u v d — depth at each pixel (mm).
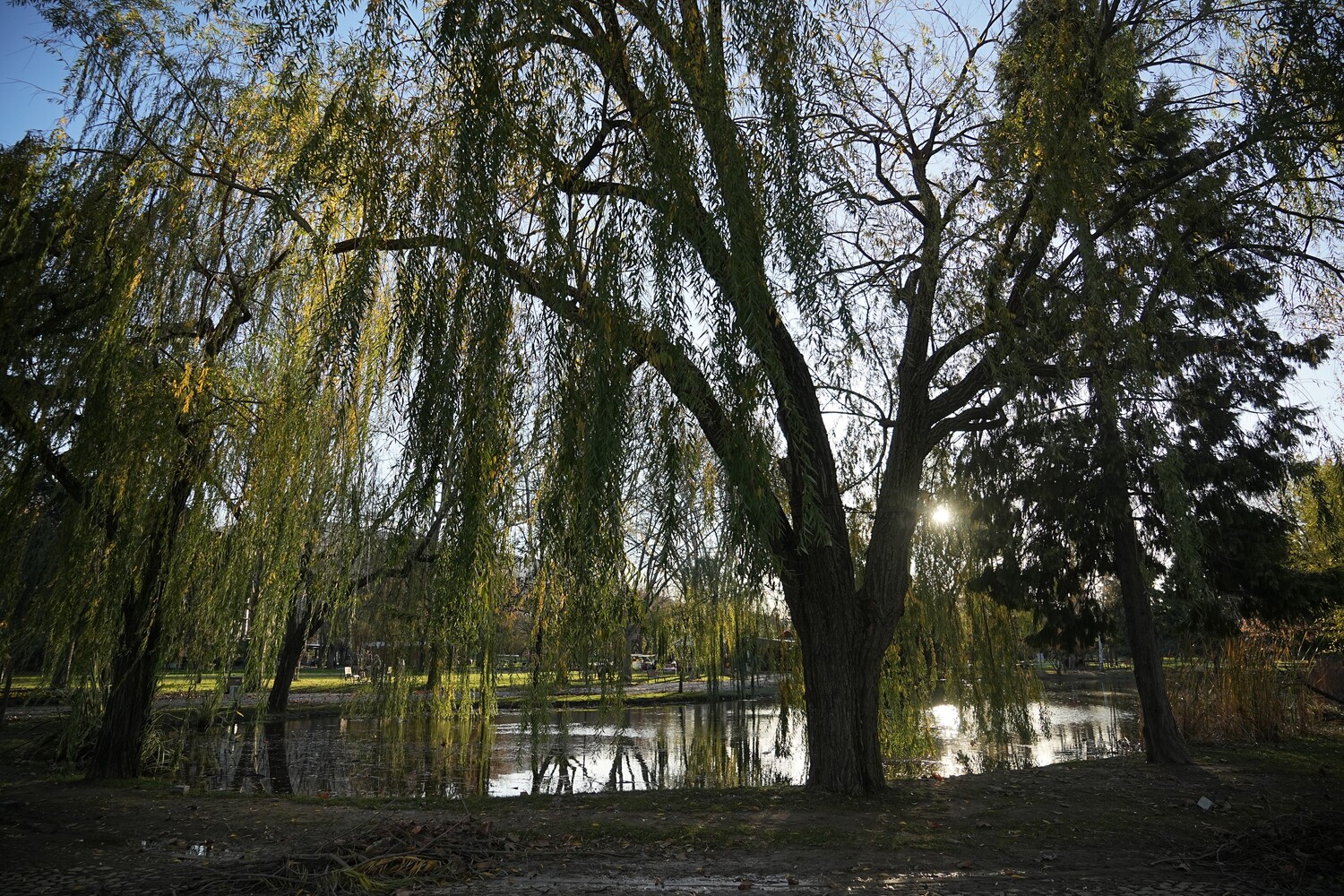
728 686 38969
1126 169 10203
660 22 7715
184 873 6754
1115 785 10539
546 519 7848
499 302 7391
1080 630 14469
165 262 10070
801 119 8062
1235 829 8211
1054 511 13125
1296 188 10547
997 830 8211
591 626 9031
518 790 12883
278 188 9289
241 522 10852
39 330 9648
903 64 11031
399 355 7793
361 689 16484
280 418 10172
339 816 8789
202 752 17062
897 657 14047
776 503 7512
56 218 9656
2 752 13766
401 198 7980
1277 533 12805
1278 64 9219
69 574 10008
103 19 10164
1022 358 10008
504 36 7605
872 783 9828
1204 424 12422
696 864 7109
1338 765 12047
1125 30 9672
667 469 7969
